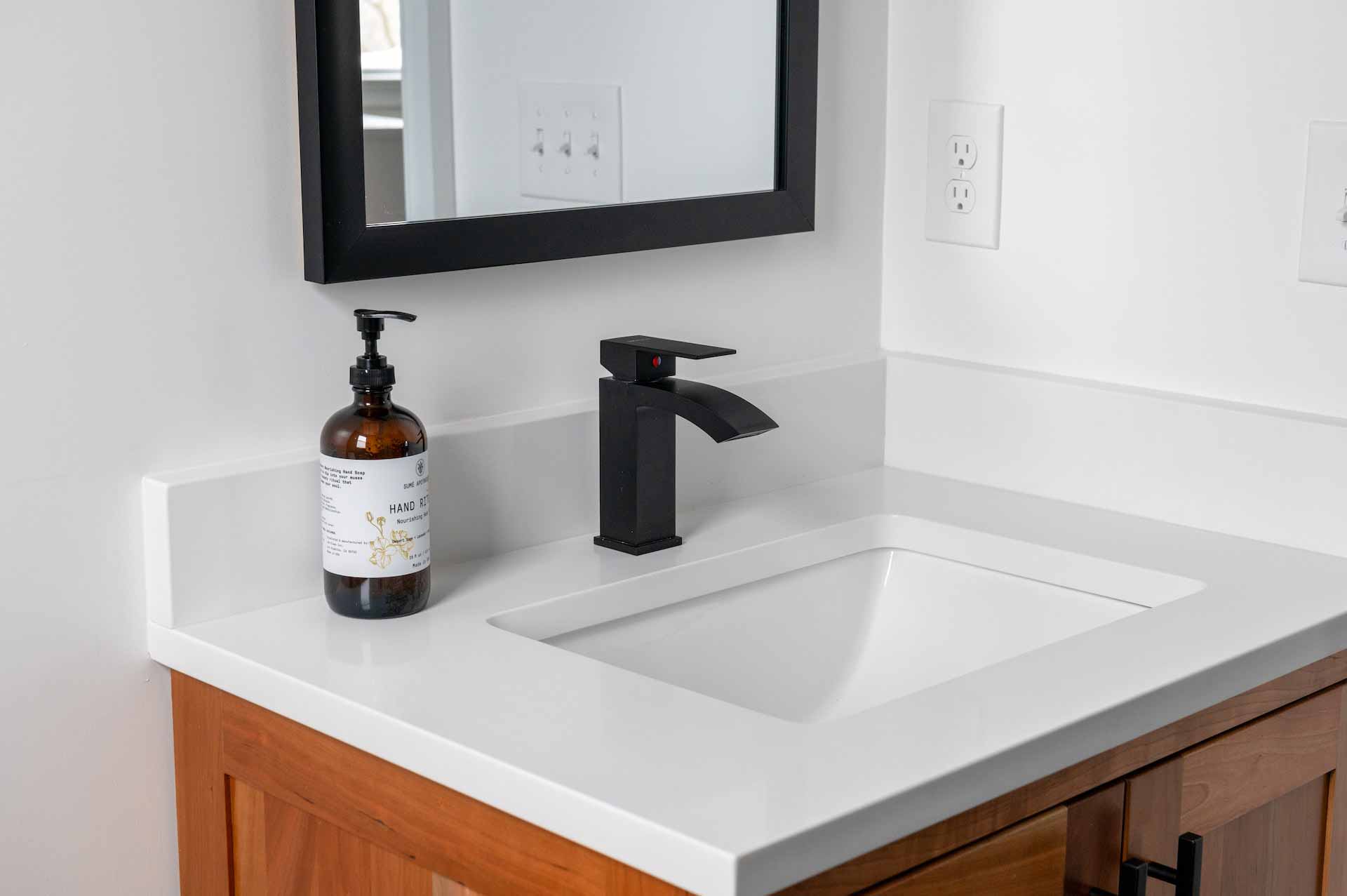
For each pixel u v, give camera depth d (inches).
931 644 53.2
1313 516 50.0
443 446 47.4
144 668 43.9
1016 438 57.7
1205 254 52.3
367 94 44.2
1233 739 42.4
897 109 60.6
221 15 42.3
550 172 49.3
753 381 56.4
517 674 38.9
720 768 32.9
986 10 56.9
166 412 42.9
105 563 42.5
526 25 47.9
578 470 51.6
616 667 41.9
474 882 35.3
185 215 42.5
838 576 53.9
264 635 42.1
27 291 39.9
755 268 57.3
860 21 59.0
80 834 43.3
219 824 43.3
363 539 42.6
